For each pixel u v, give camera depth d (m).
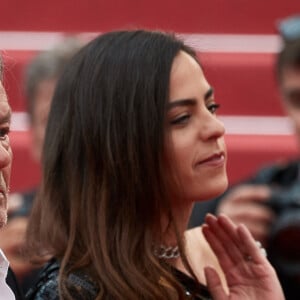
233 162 11.62
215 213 7.59
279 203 7.09
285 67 7.93
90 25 12.44
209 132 5.45
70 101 5.59
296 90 7.88
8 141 4.95
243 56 12.23
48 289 5.38
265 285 5.63
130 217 5.46
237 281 5.68
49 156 5.65
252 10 12.45
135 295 5.35
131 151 5.43
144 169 5.43
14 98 11.45
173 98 5.43
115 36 5.61
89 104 5.52
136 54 5.50
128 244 5.43
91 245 5.44
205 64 8.37
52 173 5.64
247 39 12.38
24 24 12.44
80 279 5.36
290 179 7.64
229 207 7.15
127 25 12.33
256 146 11.67
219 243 5.73
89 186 5.50
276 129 11.98
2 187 4.78
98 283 5.37
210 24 12.42
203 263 5.86
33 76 8.00
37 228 5.81
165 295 5.38
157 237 5.51
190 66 5.51
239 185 7.71
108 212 5.47
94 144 5.49
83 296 5.32
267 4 12.49
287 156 11.62
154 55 5.49
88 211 5.49
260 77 12.12
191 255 5.86
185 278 5.58
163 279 5.42
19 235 7.55
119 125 5.45
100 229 5.45
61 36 12.36
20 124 11.44
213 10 12.44
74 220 5.51
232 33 12.39
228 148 11.66
